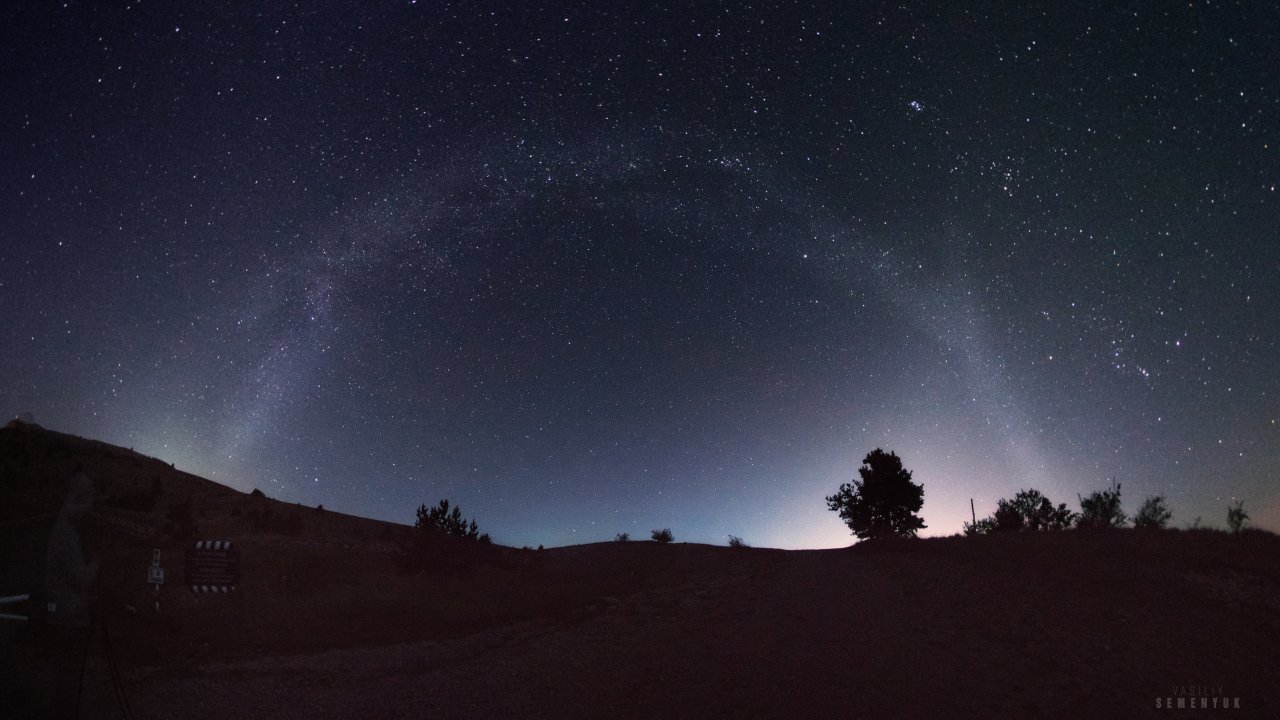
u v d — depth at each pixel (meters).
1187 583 14.87
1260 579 14.85
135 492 29.05
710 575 21.77
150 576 13.62
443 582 20.39
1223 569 15.82
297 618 14.73
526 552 30.56
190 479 37.66
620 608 16.50
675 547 30.31
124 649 11.27
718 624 14.04
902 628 12.73
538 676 10.55
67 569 7.66
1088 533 22.50
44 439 33.59
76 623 7.65
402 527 37.34
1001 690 9.20
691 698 9.27
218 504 32.06
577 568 25.06
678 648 12.14
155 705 8.67
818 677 9.99
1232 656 10.49
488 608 16.97
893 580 18.02
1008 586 15.82
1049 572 16.91
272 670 10.67
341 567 20.64
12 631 8.98
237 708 8.70
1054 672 9.89
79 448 35.25
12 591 12.10
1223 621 12.25
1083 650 10.88
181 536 22.39
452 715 8.62
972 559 20.05
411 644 13.03
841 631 12.80
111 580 14.86
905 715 8.38
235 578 14.34
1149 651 10.76
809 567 21.86
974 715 8.34
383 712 8.71
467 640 13.47
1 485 24.59
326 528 32.00
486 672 10.80
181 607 14.29
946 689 9.26
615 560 26.66
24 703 7.45
